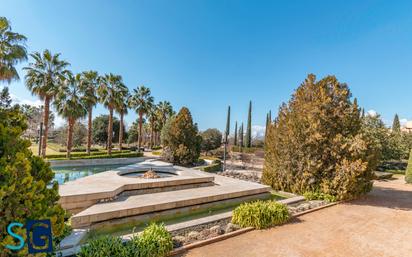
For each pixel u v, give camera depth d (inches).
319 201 316.2
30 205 95.7
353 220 246.1
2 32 468.8
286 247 176.2
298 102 378.3
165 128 770.2
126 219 232.2
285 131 383.2
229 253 163.2
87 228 203.8
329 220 243.6
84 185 301.9
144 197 287.0
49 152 877.8
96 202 259.4
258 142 1727.4
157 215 253.9
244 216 214.4
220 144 1201.4
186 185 362.9
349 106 357.7
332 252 170.9
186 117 742.5
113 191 274.4
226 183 401.7
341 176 319.3
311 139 337.4
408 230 219.9
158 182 334.3
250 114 1635.1
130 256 139.9
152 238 155.8
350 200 333.4
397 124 1577.3
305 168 351.3
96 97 805.9
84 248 139.9
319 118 344.5
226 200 320.2
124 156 840.9
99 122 1451.8
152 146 1505.9
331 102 352.5
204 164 759.7
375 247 181.6
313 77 374.6
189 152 716.7
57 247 150.2
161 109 1537.9
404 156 764.6
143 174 449.7
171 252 157.0
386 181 561.0
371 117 692.7
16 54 477.4
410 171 522.0
